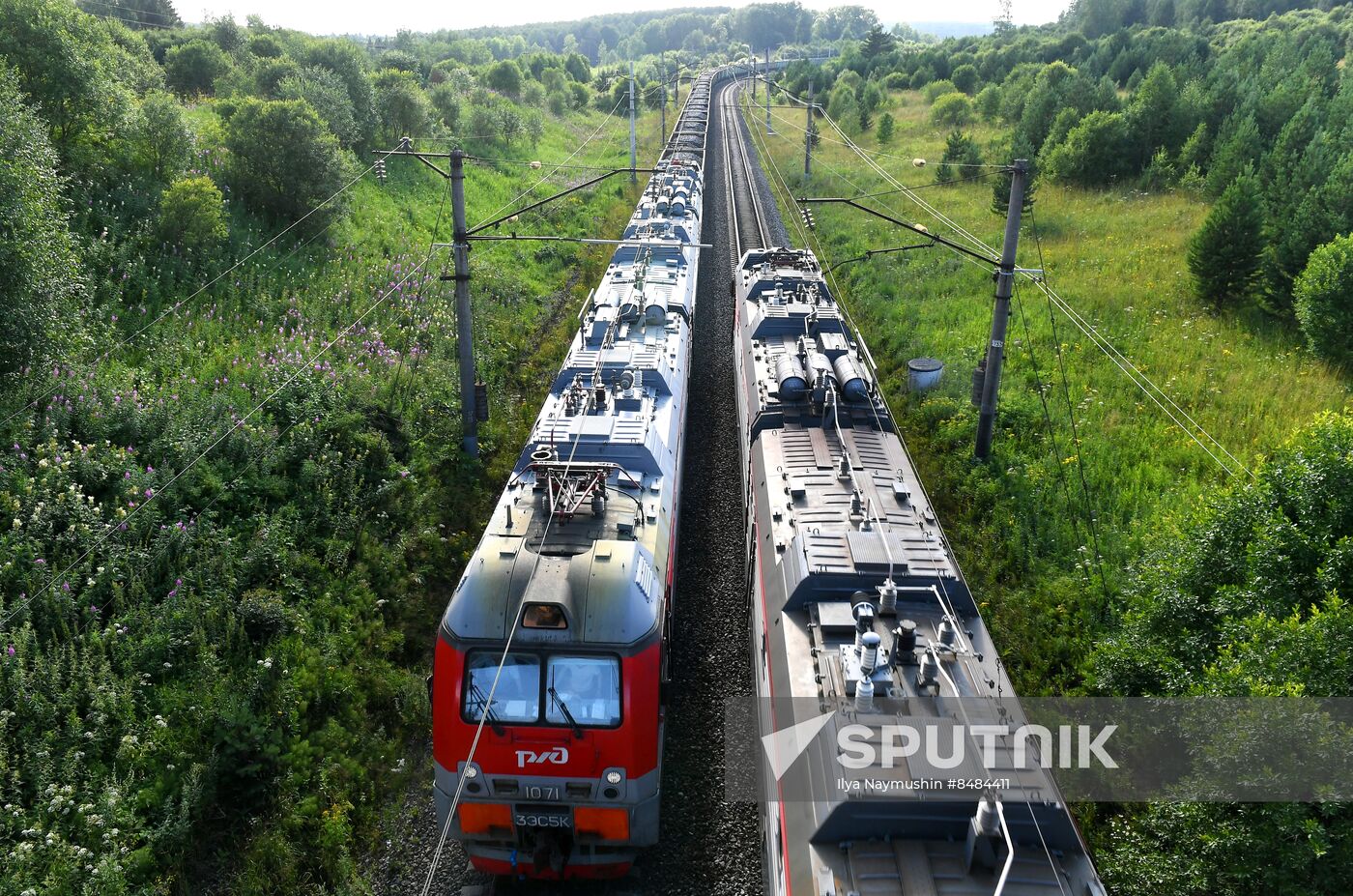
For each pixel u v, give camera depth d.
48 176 14.88
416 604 14.73
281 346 19.39
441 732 9.35
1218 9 97.38
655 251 24.75
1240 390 20.75
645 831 9.59
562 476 11.03
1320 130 32.69
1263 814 8.19
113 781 10.04
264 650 12.24
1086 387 21.97
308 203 25.30
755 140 65.94
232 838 10.35
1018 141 43.44
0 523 12.45
